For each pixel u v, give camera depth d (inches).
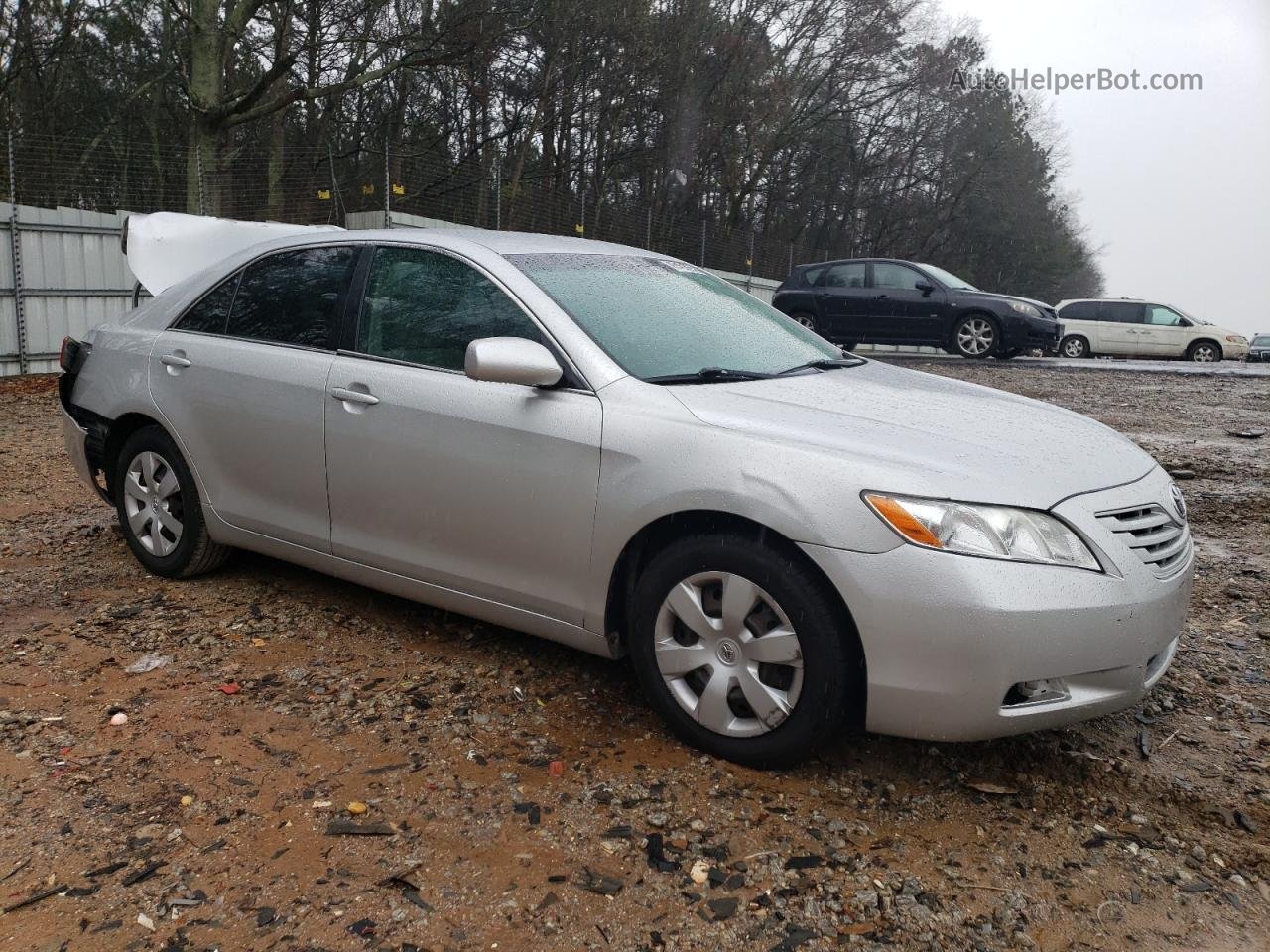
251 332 161.5
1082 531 104.7
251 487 159.3
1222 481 276.5
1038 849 100.7
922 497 102.7
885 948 85.4
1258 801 109.9
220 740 118.6
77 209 585.9
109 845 97.3
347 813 103.4
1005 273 2087.8
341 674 137.9
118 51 855.7
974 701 101.3
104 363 180.9
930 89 1600.6
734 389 125.0
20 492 254.4
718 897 91.3
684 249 971.9
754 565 109.4
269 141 919.7
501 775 111.5
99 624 155.3
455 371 135.2
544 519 125.0
